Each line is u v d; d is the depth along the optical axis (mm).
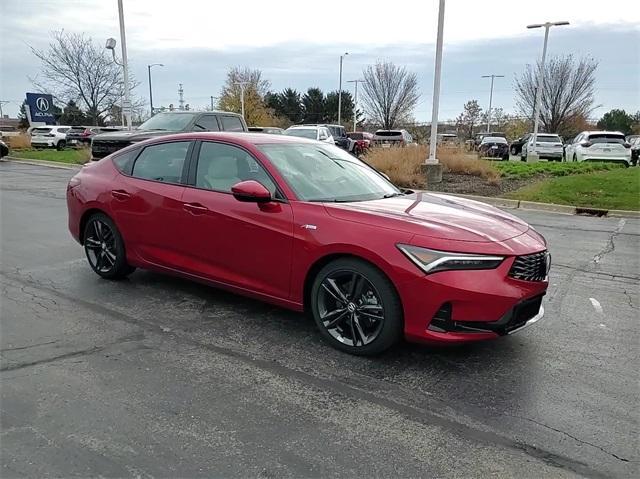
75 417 3021
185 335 4219
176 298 5078
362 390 3395
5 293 5176
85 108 39375
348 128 66312
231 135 4832
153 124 13711
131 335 4199
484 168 16031
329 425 2992
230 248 4438
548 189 13328
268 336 4219
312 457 2701
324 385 3453
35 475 2520
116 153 5684
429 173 14680
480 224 3865
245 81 62250
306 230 3969
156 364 3709
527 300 3637
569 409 3201
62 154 25047
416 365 3754
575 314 4859
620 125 64188
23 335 4168
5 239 7594
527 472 2613
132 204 5172
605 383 3533
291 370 3652
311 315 4680
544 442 2861
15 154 25734
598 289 5645
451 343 3510
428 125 54469
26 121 59688
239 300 5039
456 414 3129
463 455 2738
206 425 2969
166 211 4879
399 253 3568
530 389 3438
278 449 2762
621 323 4641
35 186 14055
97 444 2771
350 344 3881
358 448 2783
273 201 4203
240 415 3078
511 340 4219
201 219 4590
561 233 8797
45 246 7180
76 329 4305
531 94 40469
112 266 5523
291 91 76188
